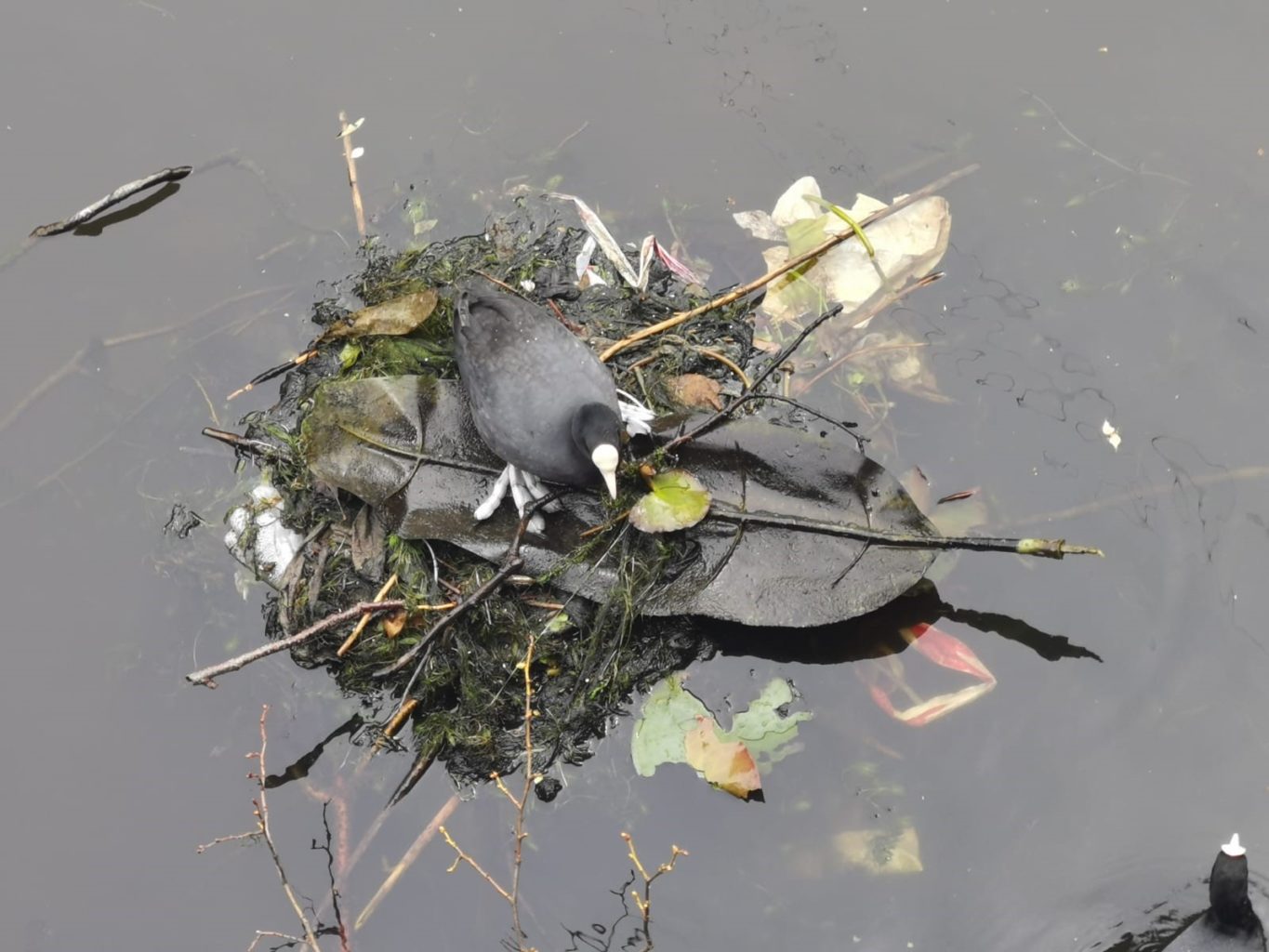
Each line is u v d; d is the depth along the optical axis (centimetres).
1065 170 704
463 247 700
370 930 504
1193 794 518
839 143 730
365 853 526
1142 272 663
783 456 562
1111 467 604
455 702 562
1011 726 539
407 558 570
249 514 617
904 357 650
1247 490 591
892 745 538
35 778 556
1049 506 593
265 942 504
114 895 523
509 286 656
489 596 557
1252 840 504
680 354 635
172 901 520
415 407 586
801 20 787
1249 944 451
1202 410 619
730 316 660
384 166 748
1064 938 486
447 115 765
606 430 523
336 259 721
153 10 822
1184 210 680
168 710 577
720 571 549
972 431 621
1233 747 527
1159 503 590
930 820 518
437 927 504
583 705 549
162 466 659
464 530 564
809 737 542
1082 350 644
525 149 745
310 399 639
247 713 573
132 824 543
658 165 734
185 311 710
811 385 644
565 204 718
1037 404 627
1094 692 545
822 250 670
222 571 618
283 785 550
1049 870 504
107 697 582
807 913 499
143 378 688
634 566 550
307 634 536
